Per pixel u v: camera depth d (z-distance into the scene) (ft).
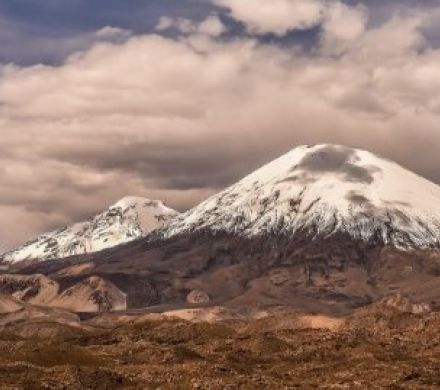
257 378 453.99
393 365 480.23
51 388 411.75
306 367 496.23
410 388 420.77
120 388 428.15
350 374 461.78
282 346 561.43
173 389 422.41
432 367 472.85
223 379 447.01
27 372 443.32
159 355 547.08
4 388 398.62
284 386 433.48
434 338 558.15
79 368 448.65
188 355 548.72
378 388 421.18
